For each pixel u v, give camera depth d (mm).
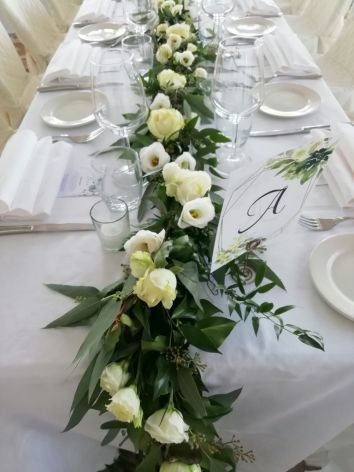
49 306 574
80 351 422
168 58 988
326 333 515
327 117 925
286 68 1089
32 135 854
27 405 570
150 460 459
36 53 1777
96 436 661
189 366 449
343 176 696
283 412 590
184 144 721
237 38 830
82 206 736
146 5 1230
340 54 1608
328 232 646
